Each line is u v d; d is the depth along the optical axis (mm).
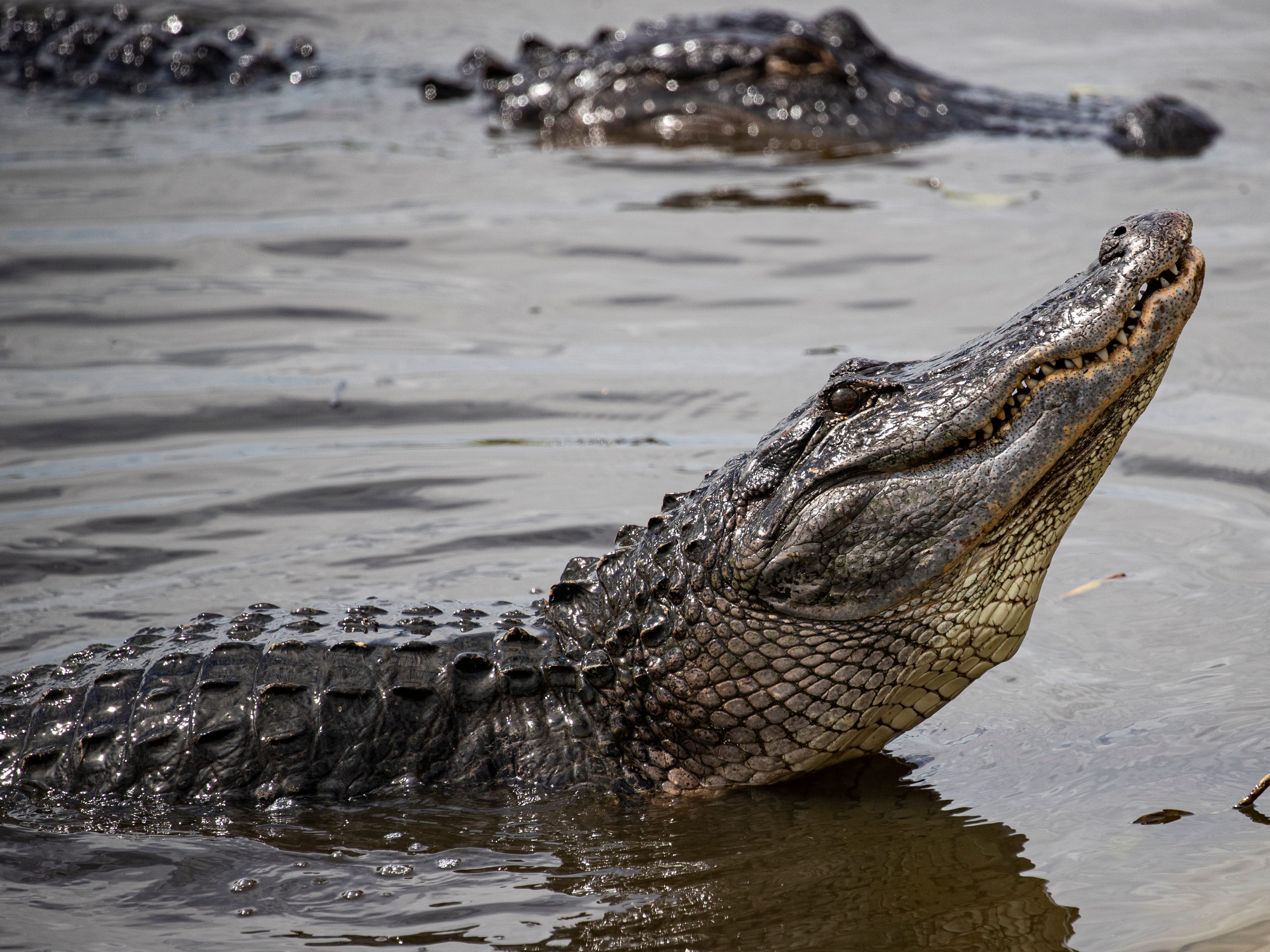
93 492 22859
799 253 34344
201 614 17891
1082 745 15469
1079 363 14344
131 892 13453
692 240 35594
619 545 16812
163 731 15531
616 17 65500
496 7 68500
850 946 12203
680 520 15781
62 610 19109
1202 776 14523
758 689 15023
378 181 41938
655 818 15000
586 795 15461
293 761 15352
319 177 42250
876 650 14789
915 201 38375
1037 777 14953
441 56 60031
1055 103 47875
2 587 19750
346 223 37531
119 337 29781
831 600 14531
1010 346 14383
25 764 15508
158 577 20078
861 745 15602
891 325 29359
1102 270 14453
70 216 38062
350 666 16000
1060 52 57688
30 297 31938
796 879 13398
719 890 13266
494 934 12625
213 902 13266
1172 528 20625
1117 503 21734
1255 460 22359
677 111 46969
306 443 24859
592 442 24703
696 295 31891
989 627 15070
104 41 57656
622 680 15703
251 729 15477
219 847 14320
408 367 28219
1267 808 13852
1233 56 55594
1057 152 43219
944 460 14430
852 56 47812
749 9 53250
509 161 44094
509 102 49812
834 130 45406
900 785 15273
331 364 28406
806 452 14797
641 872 13688
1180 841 13359
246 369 28203
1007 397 14180
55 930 12750
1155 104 43906
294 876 13734
